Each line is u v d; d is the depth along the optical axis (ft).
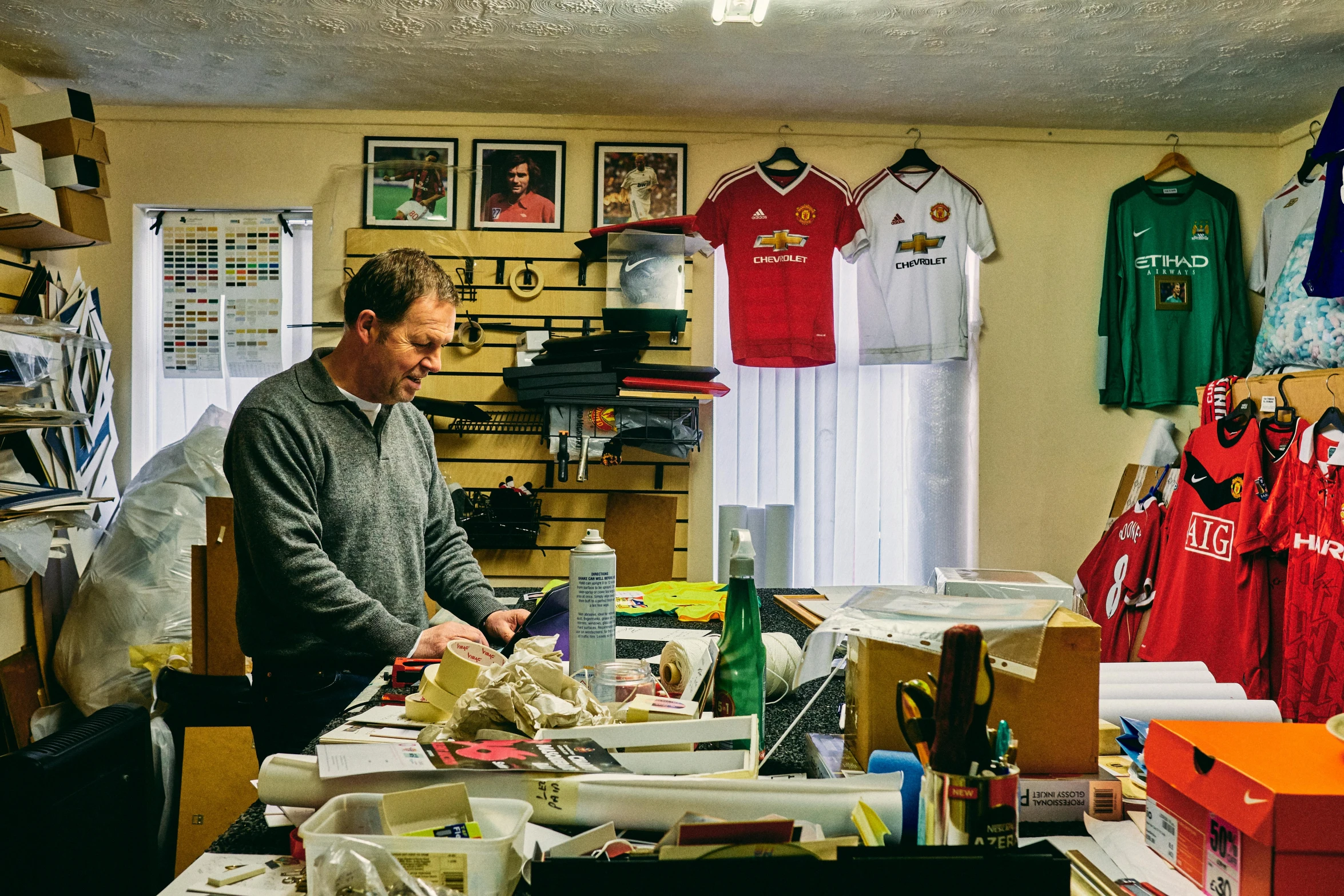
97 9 9.11
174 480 10.35
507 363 12.08
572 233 12.19
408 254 6.19
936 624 3.25
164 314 12.23
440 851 2.40
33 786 6.40
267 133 12.16
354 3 8.95
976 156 12.68
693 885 2.13
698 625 6.53
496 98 11.69
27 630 10.25
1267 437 9.94
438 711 3.69
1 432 9.50
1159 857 2.85
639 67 10.60
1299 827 2.37
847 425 12.78
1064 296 12.73
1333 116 9.71
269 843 2.89
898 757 2.86
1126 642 11.77
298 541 5.72
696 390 11.28
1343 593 8.84
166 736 9.23
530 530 11.34
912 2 8.89
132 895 7.36
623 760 3.18
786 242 12.19
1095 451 12.78
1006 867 2.13
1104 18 9.20
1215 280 12.48
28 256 10.96
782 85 11.15
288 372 6.24
